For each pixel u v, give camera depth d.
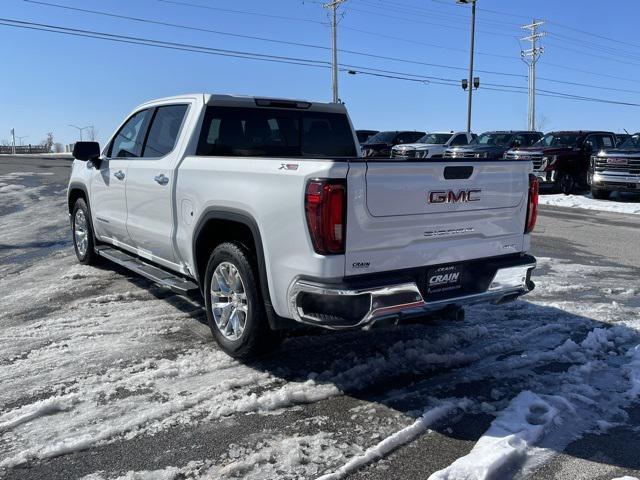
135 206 5.82
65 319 5.53
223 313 4.61
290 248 3.83
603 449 3.36
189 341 4.99
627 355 4.82
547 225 12.41
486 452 3.24
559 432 3.54
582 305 6.23
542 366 4.60
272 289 4.02
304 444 3.38
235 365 4.50
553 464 3.20
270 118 5.61
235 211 4.30
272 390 4.08
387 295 3.77
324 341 5.05
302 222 3.71
